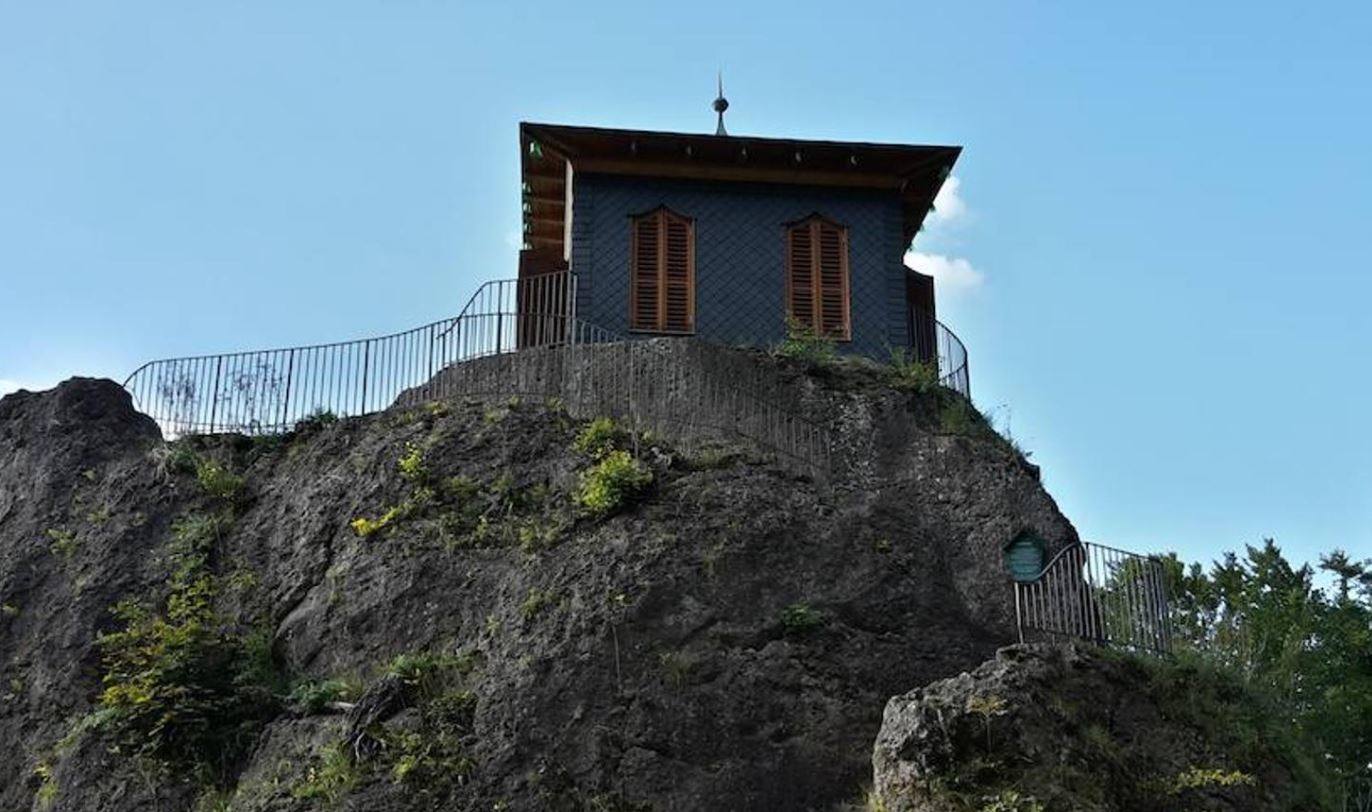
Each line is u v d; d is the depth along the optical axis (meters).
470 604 24.03
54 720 24.70
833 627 23.72
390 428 27.69
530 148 34.62
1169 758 22.44
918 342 33.84
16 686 25.48
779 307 32.97
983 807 19.61
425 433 27.19
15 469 29.08
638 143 32.88
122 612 25.73
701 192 33.66
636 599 22.98
